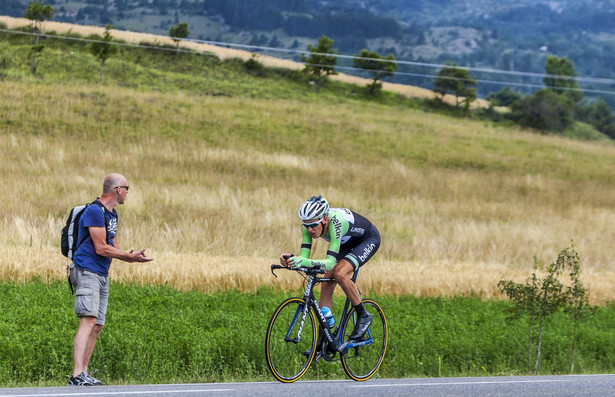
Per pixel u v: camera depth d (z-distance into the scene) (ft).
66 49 294.25
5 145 137.28
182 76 289.53
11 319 36.32
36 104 178.50
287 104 253.65
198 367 32.48
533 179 183.93
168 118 191.52
